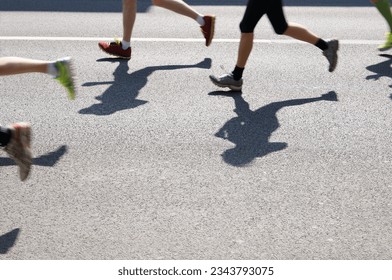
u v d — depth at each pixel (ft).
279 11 36.99
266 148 30.73
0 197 26.27
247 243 23.24
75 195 26.45
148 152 30.35
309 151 30.48
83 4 59.47
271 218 24.82
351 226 24.39
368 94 37.73
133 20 43.16
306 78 40.32
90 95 37.52
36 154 30.14
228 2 60.29
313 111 35.17
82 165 29.04
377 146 31.09
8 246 23.08
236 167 28.84
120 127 33.09
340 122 33.81
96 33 50.06
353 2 60.49
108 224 24.36
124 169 28.66
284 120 33.99
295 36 38.40
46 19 54.24
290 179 27.84
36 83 39.47
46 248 22.95
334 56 39.19
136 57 44.42
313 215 25.07
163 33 49.93
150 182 27.50
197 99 36.88
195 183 27.43
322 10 57.36
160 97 37.19
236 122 33.71
